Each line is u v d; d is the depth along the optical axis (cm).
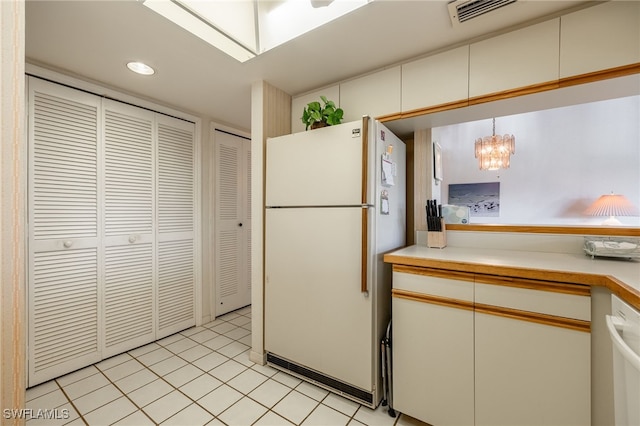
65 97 193
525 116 373
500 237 182
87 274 204
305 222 180
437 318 137
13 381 75
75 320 198
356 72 195
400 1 129
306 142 180
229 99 245
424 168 211
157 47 166
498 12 136
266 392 173
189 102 252
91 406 161
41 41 160
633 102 331
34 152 180
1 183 73
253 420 150
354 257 161
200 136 283
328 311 170
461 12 136
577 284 108
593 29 130
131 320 229
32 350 179
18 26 75
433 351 138
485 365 125
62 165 192
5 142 73
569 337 109
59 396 170
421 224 213
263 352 207
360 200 159
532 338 116
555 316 112
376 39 158
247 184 342
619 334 92
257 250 209
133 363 208
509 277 120
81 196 201
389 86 185
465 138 393
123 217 224
